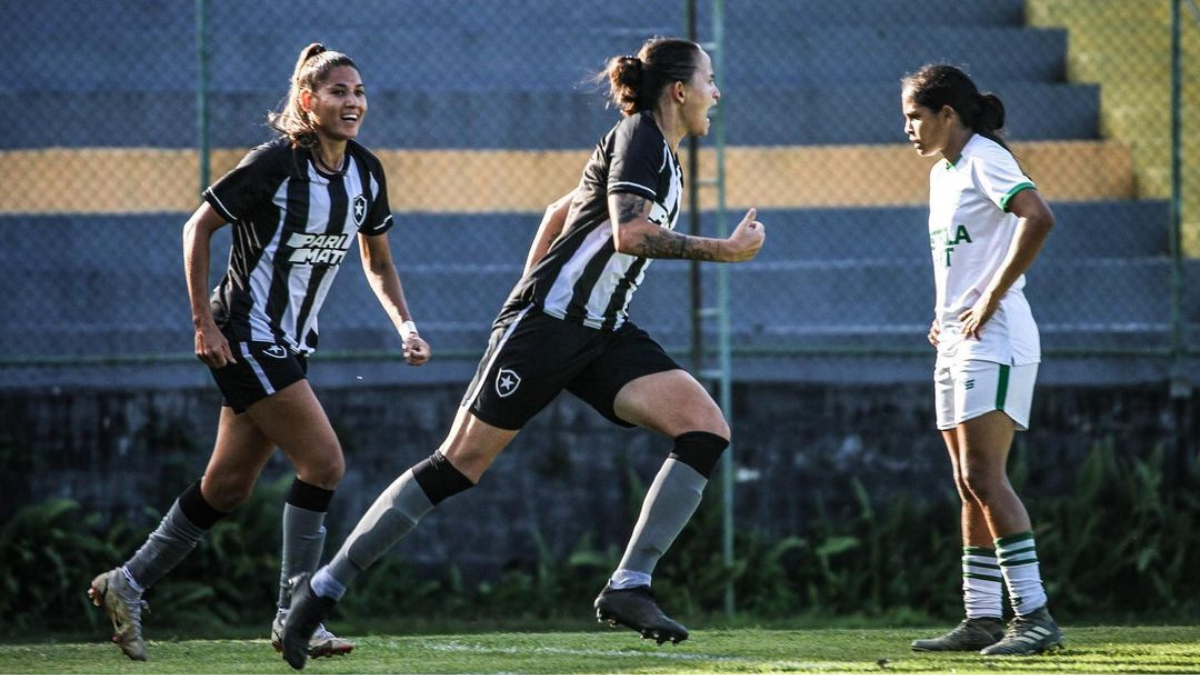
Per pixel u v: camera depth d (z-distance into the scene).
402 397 32.22
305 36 42.28
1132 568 31.88
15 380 32.56
